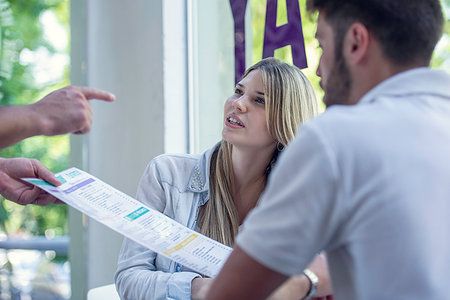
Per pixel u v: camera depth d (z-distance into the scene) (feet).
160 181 4.68
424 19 2.21
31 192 3.87
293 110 4.49
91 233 8.16
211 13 6.84
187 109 7.12
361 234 1.90
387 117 2.01
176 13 7.04
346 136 1.92
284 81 4.48
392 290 1.87
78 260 8.60
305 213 1.89
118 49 7.72
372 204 1.87
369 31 2.22
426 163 1.92
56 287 9.12
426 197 1.90
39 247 9.00
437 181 1.93
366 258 1.90
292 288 3.16
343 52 2.28
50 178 3.50
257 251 1.95
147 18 7.19
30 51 9.03
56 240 9.00
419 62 2.27
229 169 4.66
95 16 8.22
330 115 2.04
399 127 1.98
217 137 6.75
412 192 1.88
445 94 2.18
